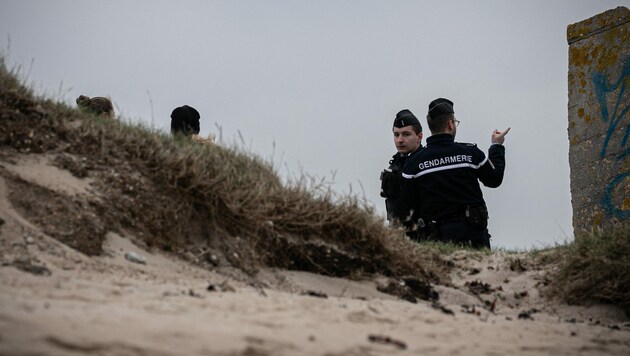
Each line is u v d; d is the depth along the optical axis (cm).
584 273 1230
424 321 894
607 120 1839
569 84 1933
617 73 1836
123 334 609
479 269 1337
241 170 1197
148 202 1054
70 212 961
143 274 925
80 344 564
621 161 1795
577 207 1867
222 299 841
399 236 1275
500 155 1554
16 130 1044
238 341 643
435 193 1496
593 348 860
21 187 969
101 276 868
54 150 1053
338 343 701
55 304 682
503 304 1202
